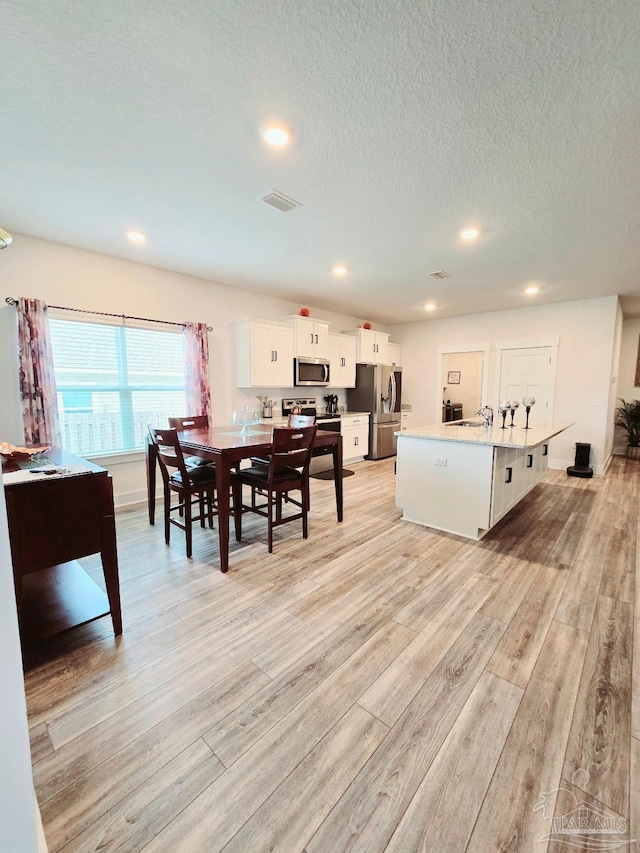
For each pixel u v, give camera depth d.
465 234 3.08
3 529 0.78
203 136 1.88
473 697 1.46
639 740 1.27
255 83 1.54
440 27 1.30
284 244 3.32
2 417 3.09
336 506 3.68
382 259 3.68
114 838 1.00
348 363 6.20
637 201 2.51
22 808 0.81
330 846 0.98
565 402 5.55
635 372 6.78
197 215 2.75
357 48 1.38
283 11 1.24
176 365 4.27
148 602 2.10
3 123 1.77
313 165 2.12
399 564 2.56
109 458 3.76
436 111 1.70
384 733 1.30
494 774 1.16
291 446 2.77
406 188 2.36
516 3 1.22
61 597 1.96
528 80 1.52
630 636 1.82
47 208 2.66
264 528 3.25
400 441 3.42
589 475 5.09
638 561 2.61
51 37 1.32
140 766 1.19
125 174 2.22
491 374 6.24
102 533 1.75
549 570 2.48
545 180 2.26
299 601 2.11
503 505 3.16
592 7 1.22
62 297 3.36
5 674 0.78
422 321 7.07
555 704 1.42
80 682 1.53
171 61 1.43
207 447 2.54
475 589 2.24
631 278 4.29
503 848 0.97
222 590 2.22
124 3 1.21
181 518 3.50
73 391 3.52
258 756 1.22
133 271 3.80
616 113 1.69
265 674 1.58
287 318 5.27
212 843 0.99
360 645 1.75
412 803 1.08
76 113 1.71
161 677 1.56
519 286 4.66
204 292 4.42
